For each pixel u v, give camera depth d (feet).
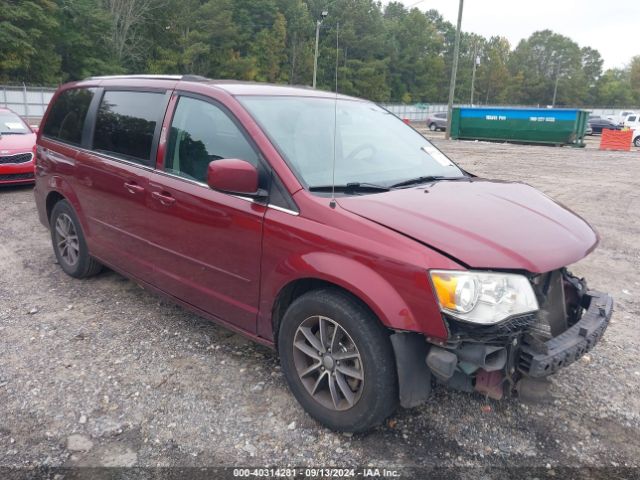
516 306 8.02
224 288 11.00
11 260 18.51
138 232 13.00
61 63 162.71
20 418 9.70
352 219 8.85
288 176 9.74
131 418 9.78
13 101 131.54
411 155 12.48
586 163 56.95
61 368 11.39
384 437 9.39
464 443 9.29
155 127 12.55
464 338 8.05
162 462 8.70
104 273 17.33
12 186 32.58
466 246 8.16
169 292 12.59
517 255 8.21
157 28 189.37
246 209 10.16
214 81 12.31
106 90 14.79
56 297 15.25
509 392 8.58
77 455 8.81
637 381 11.49
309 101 12.30
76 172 15.05
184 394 10.56
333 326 9.32
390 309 8.15
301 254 9.25
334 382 9.34
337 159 10.84
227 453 8.94
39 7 145.89
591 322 9.33
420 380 8.52
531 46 404.57
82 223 15.31
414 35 272.51
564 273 10.81
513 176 44.75
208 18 199.31
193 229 11.30
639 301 16.46
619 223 27.61
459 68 330.34
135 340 12.73
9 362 11.59
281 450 9.03
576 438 9.52
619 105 411.54
